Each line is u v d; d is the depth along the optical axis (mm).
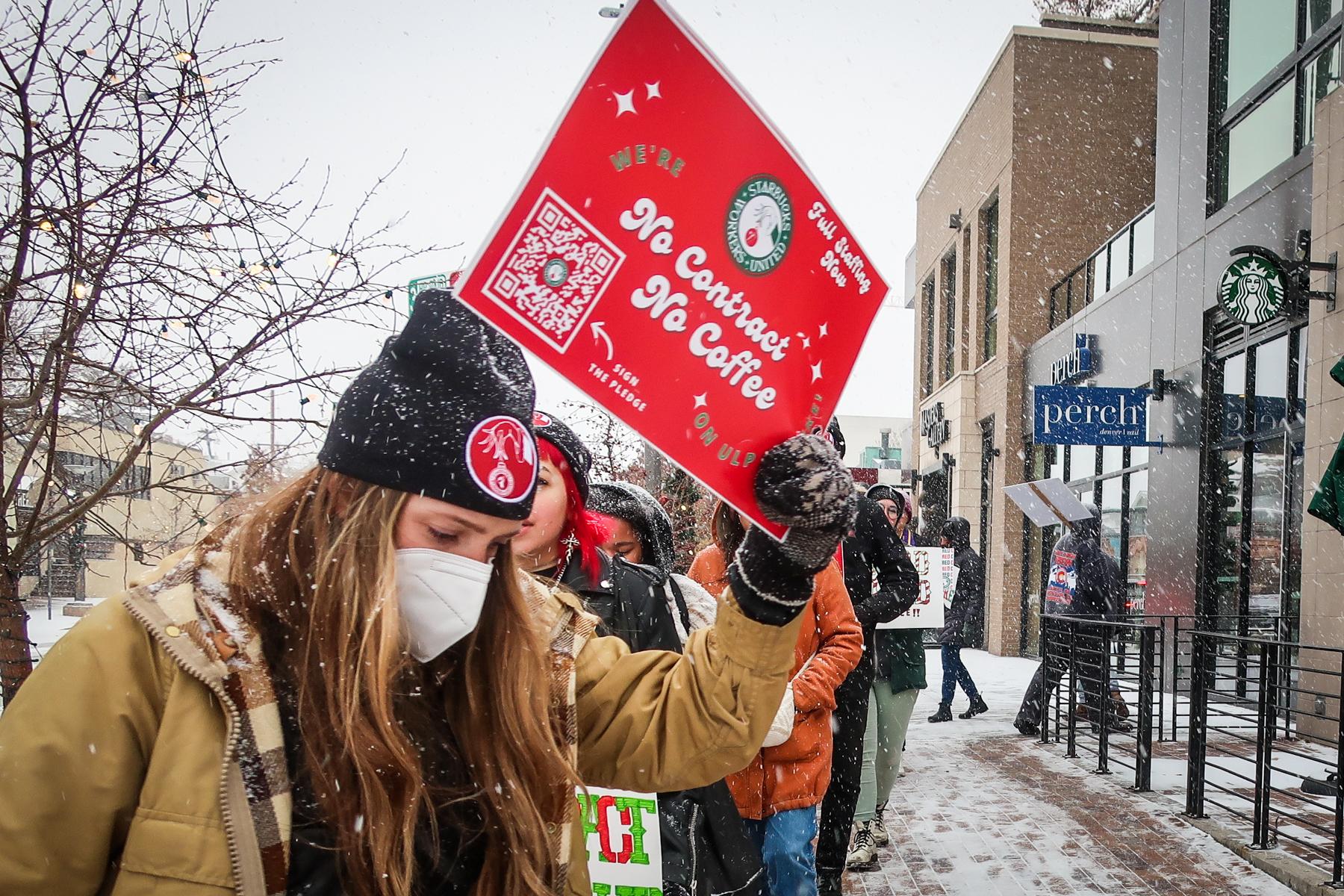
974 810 6109
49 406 3928
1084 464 16016
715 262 1346
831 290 1440
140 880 1092
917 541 12547
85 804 1109
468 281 1200
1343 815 4418
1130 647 13047
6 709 1142
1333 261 8688
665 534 3256
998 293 19750
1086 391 12742
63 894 1121
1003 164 19328
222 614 1169
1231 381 11227
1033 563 18297
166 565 1236
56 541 4758
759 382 1380
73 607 23906
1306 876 4539
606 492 3197
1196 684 5836
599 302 1273
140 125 3766
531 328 1233
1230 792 5570
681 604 2746
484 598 1298
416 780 1198
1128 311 13852
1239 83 11328
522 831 1307
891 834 5602
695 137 1325
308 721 1187
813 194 1418
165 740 1127
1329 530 8258
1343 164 8617
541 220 1238
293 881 1182
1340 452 5840
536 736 1346
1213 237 11430
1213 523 11383
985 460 20781
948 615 10188
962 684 10461
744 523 3527
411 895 1265
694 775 1483
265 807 1133
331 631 1188
